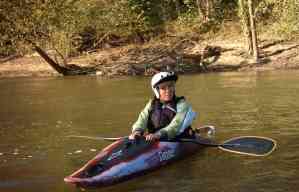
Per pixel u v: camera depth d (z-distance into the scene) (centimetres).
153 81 872
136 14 3725
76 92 1989
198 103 1522
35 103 1684
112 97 1766
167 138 851
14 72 3161
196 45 3584
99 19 3525
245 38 3269
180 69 2845
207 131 977
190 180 752
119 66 3134
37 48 2923
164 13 4178
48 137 1089
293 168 801
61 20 2938
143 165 779
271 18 3566
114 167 750
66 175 802
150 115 881
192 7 4097
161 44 3716
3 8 2617
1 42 2827
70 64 3212
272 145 882
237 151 853
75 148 977
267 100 1517
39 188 744
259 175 771
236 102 1507
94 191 716
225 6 4141
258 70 2642
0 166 862
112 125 1205
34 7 2706
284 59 2942
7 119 1365
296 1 2978
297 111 1301
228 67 2847
